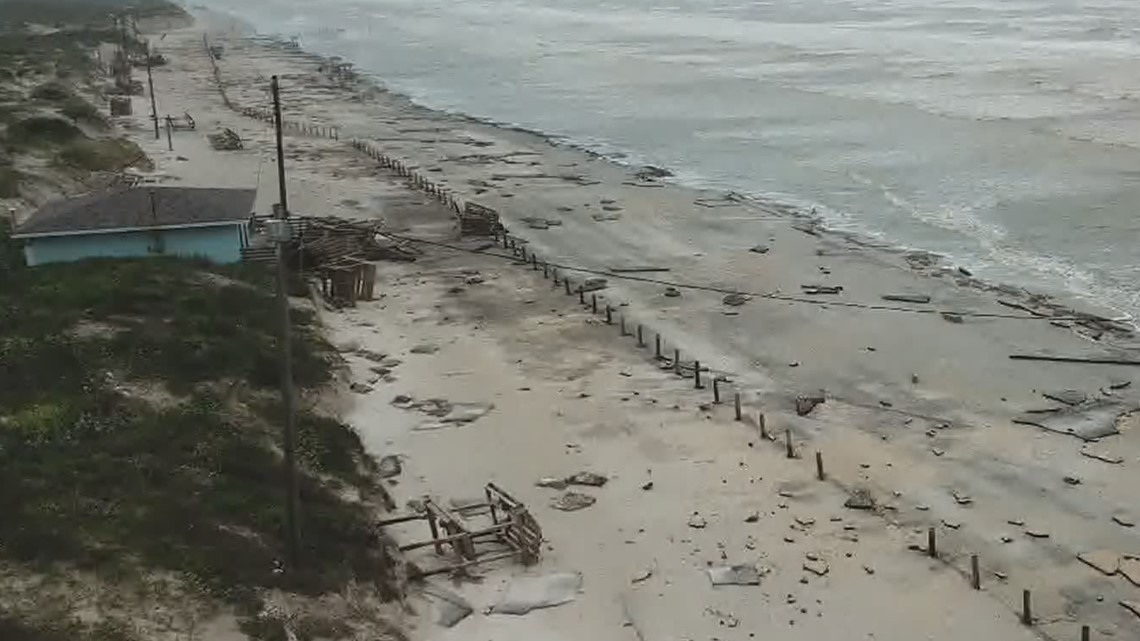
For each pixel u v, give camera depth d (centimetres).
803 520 2797
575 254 5362
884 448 3234
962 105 9094
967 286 4794
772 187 6775
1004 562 2606
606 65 13050
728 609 2414
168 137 8306
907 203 6231
